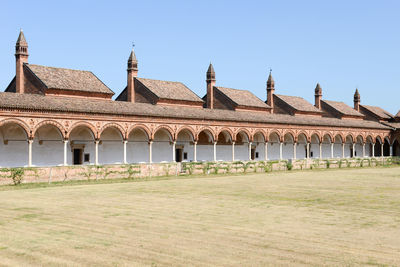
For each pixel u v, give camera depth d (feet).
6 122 116.78
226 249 40.55
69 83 153.99
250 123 190.49
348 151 266.98
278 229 49.49
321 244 42.42
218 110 192.95
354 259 37.22
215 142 176.86
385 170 177.47
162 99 178.09
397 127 270.05
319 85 270.67
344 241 43.65
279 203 71.82
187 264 35.88
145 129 152.76
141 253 39.22
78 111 132.87
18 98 127.03
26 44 154.92
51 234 47.01
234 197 80.23
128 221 54.54
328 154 253.85
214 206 68.03
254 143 215.31
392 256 38.17
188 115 166.61
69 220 55.26
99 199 77.15
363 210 64.28
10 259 37.58
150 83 187.73
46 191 91.86
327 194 85.35
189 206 68.03
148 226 51.24
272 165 176.45
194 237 45.39
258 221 54.54
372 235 46.50
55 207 66.74
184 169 152.56
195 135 169.37
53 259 37.45
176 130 162.91
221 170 159.12
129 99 186.91
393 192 89.10
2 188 99.09
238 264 35.88
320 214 60.34
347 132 241.35
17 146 135.44
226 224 52.49
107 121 141.38
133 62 187.11
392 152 284.41
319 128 225.15
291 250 40.22
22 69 153.58
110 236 45.93
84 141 151.33
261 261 36.68
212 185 106.63
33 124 122.52
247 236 45.83
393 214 60.59
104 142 157.89
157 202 72.84
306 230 48.98
